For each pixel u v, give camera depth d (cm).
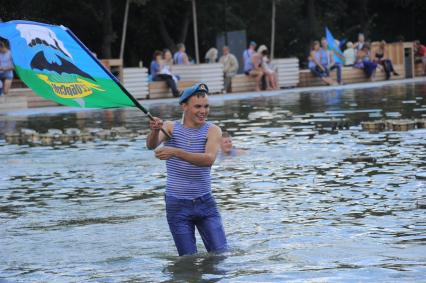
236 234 1092
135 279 889
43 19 4266
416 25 6112
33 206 1337
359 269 891
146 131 2336
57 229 1167
